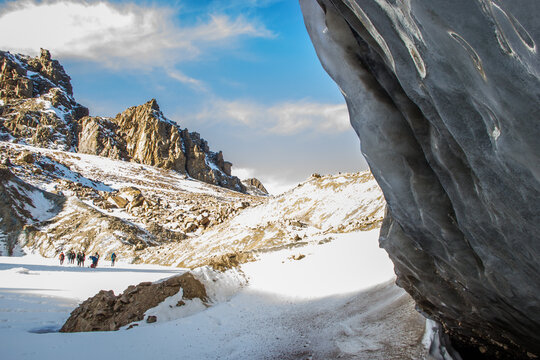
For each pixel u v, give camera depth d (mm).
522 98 1889
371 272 13617
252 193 147500
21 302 12141
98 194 61188
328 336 8750
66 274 19109
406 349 6613
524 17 1647
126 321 10750
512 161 2217
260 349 8805
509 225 2734
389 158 3955
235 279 14984
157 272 22734
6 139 107875
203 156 132500
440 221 3865
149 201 60906
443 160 3189
